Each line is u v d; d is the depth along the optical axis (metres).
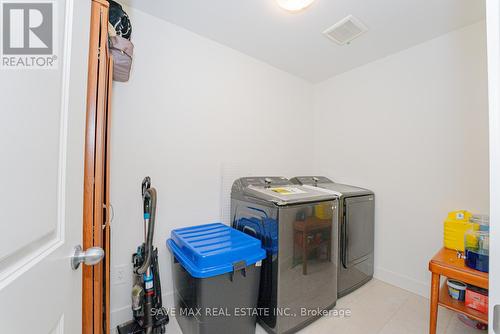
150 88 1.73
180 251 1.52
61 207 0.62
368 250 2.28
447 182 1.92
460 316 1.68
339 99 2.72
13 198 0.43
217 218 2.07
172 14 1.72
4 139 0.41
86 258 0.71
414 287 2.09
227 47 2.15
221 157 2.13
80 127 0.73
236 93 2.23
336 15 1.71
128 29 1.40
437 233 1.97
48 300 0.56
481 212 1.75
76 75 0.69
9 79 0.43
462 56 1.84
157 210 1.78
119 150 1.61
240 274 1.41
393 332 1.60
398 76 2.22
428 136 2.02
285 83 2.66
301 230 1.63
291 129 2.73
